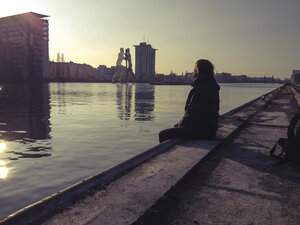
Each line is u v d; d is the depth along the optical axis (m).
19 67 144.75
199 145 3.39
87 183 1.95
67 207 1.61
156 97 49.12
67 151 8.28
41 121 15.62
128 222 1.44
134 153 8.08
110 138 10.50
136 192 1.87
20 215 1.42
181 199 1.92
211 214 1.69
